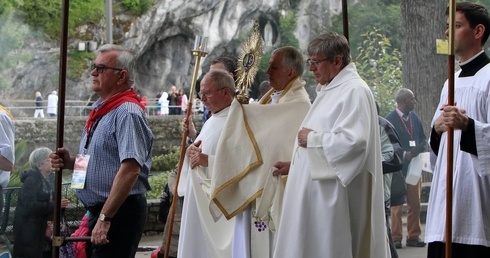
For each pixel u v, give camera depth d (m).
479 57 5.48
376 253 5.70
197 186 6.87
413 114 10.91
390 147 8.21
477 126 5.07
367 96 5.65
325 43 5.77
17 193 9.48
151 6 48.53
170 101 45.94
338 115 5.64
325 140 5.54
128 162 6.10
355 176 5.56
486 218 5.43
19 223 8.86
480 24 5.43
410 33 17.02
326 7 47.62
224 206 6.44
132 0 48.22
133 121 6.20
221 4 49.44
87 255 7.11
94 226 6.30
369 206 5.73
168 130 37.19
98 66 6.29
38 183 8.83
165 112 44.22
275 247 5.83
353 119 5.55
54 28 39.97
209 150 6.88
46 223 8.89
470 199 5.43
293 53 6.55
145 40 48.88
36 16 39.06
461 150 5.22
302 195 5.70
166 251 7.02
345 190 5.63
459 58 5.57
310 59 5.86
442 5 16.88
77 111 41.25
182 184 7.23
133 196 6.34
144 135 6.25
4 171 8.70
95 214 6.34
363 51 19.14
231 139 6.49
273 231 6.41
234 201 6.46
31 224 8.84
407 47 17.05
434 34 16.89
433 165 5.87
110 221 6.12
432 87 16.84
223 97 6.92
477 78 5.44
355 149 5.47
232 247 6.66
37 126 29.33
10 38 34.78
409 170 10.86
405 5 17.02
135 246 6.43
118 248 6.32
